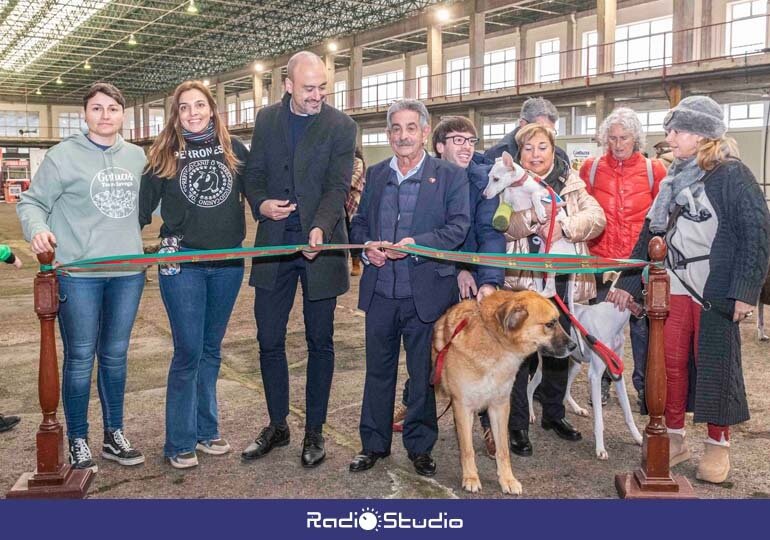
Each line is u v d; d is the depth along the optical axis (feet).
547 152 12.09
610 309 12.44
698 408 11.02
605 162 14.84
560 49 91.35
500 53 100.37
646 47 81.10
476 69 83.15
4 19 95.45
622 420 14.43
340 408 15.23
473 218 12.00
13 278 35.47
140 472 11.77
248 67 122.93
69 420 11.53
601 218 11.88
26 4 90.74
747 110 75.41
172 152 11.41
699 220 11.08
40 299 10.07
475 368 10.55
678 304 11.53
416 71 110.93
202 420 12.52
